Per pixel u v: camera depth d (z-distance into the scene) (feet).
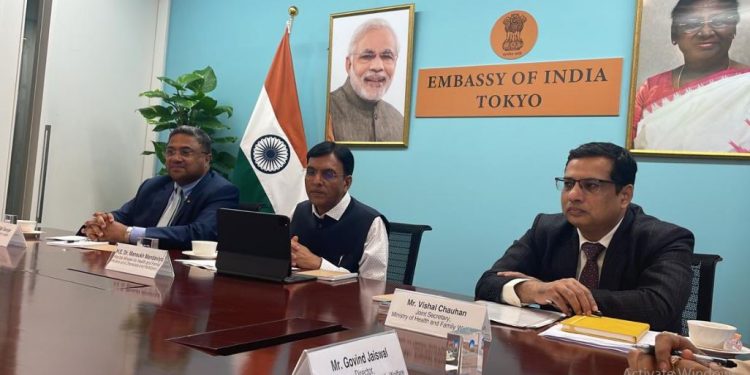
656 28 8.89
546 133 9.74
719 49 8.47
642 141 8.91
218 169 12.66
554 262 5.74
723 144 8.36
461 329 3.21
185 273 5.53
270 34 13.10
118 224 7.57
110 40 13.79
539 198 9.72
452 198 10.53
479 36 10.46
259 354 2.85
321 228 7.49
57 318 3.27
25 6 12.17
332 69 11.98
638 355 2.95
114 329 3.13
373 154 11.43
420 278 10.76
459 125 10.55
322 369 2.27
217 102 13.64
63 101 12.91
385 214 11.20
